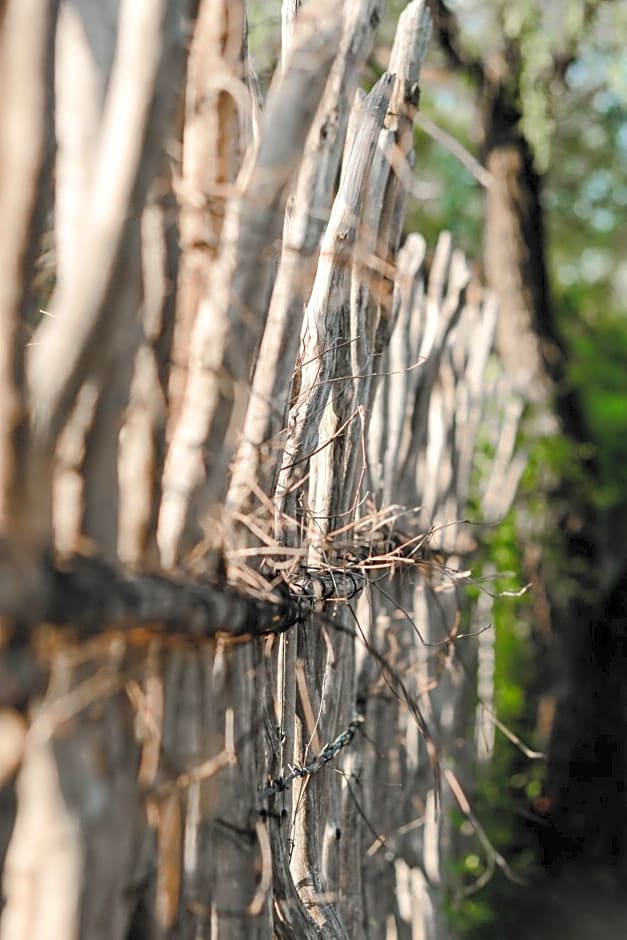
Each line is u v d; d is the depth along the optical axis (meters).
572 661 9.13
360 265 4.00
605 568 9.46
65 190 3.14
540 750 9.06
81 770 3.11
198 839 3.31
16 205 3.02
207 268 3.26
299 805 3.97
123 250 3.03
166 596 3.12
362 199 4.05
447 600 5.38
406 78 4.11
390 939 5.25
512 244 9.34
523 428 9.11
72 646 3.07
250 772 3.43
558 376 9.30
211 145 3.29
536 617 9.05
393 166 4.10
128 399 3.13
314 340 3.85
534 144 8.72
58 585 3.00
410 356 4.93
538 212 9.39
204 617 3.20
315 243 3.46
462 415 5.52
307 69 3.21
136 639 3.13
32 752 3.08
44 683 3.07
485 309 5.76
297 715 3.96
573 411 9.35
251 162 3.30
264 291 3.27
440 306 5.24
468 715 6.24
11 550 2.98
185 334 3.26
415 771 5.27
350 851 4.49
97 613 3.03
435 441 5.35
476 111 9.44
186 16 3.17
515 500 8.30
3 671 3.01
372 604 4.71
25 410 3.02
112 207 3.03
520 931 8.06
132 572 3.10
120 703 3.17
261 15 6.48
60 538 3.10
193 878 3.31
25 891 3.10
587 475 9.29
